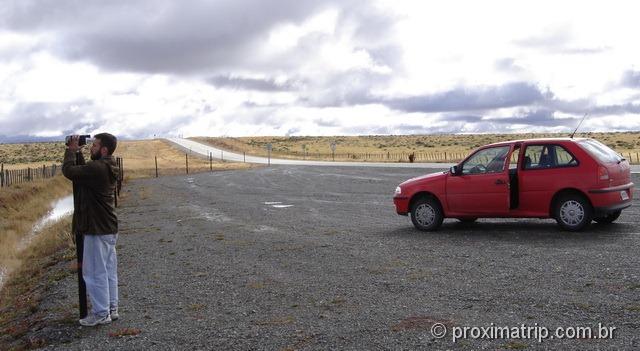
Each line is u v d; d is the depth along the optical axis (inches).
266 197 1040.2
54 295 360.2
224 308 300.7
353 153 4576.8
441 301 287.3
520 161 476.4
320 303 298.4
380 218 647.8
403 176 1425.9
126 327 275.4
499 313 261.1
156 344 247.8
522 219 564.7
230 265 416.8
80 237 281.9
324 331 250.8
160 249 514.6
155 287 360.8
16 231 839.7
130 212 901.8
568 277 317.7
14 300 397.7
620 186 455.5
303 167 2316.7
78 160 287.1
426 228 516.7
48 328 283.6
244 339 247.3
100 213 276.2
